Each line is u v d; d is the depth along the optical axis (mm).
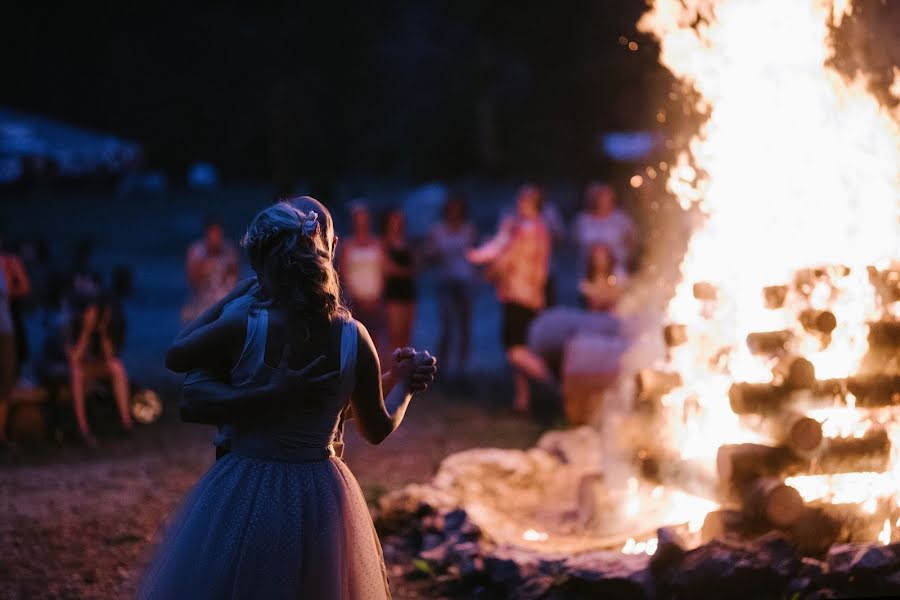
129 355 13750
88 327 8680
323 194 32219
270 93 49906
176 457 7945
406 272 10844
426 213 30234
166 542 3236
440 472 6426
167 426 9273
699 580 4309
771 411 4625
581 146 39500
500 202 37188
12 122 19141
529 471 6621
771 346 4777
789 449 4617
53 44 49781
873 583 4246
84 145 19078
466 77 43875
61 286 8930
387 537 5602
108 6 50406
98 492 6781
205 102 51000
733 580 4270
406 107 46188
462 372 11906
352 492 3316
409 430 8922
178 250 30391
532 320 9672
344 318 3316
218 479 3221
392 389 3570
